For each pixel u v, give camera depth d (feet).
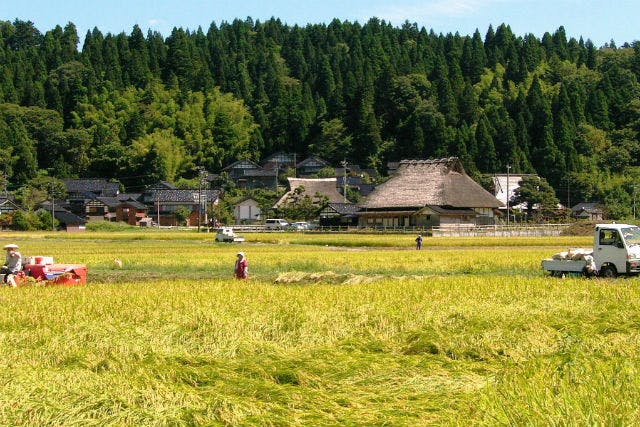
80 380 29.30
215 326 41.16
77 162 396.98
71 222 277.85
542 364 29.94
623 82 430.61
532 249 131.64
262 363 33.63
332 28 615.16
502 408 23.82
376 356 34.83
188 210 330.34
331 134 401.90
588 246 140.05
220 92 495.00
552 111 388.57
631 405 23.24
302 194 305.53
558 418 22.35
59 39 574.15
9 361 33.45
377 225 255.29
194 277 89.30
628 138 367.86
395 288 59.47
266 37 624.18
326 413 25.86
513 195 313.53
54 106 436.76
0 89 435.12
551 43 563.07
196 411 25.81
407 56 488.44
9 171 356.18
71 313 46.34
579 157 347.97
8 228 271.28
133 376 30.66
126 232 255.91
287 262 102.47
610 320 41.68
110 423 24.81
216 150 418.92
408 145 382.63
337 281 75.92
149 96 460.55
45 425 24.67
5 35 566.77
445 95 409.49
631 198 306.76
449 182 250.98
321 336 39.96
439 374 31.12
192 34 604.49
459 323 42.06
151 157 389.19
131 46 539.29
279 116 433.07
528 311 45.70
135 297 54.29
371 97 407.85
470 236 197.06
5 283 69.26
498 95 444.14
